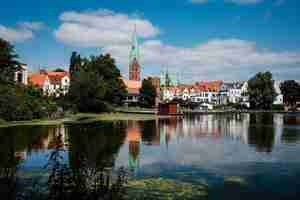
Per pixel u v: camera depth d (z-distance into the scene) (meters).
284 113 116.50
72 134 34.41
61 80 131.25
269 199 13.06
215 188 14.46
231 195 13.49
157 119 68.19
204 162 20.59
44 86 124.06
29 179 14.98
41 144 26.59
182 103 132.50
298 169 18.41
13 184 11.21
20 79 85.12
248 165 19.67
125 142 29.81
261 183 15.41
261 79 150.75
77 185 9.39
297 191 14.11
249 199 13.02
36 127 42.09
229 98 182.12
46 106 59.44
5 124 46.41
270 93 148.50
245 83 178.50
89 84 81.44
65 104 75.62
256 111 133.12
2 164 15.01
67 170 9.66
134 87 164.50
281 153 24.25
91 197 9.46
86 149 24.17
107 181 10.72
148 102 124.75
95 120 59.56
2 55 65.81
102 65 96.06
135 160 20.97
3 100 49.88
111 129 41.91
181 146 27.83
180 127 48.09
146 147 26.94
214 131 42.16
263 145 28.91
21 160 19.06
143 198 12.81
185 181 15.62
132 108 115.38
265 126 51.62
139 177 16.33
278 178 16.38
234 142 30.78
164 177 16.38
